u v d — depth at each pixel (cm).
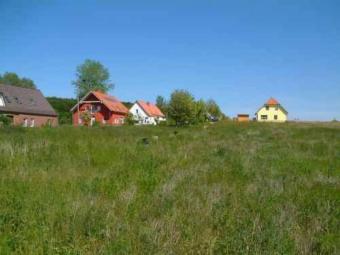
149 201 604
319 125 5425
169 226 484
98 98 6506
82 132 2511
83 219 494
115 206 568
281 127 4212
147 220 515
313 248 461
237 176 867
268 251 427
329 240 478
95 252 419
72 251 417
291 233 487
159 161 1016
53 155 1028
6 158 937
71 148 1163
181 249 432
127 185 709
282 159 1194
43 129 2794
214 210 566
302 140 2258
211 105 7888
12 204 545
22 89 5856
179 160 1052
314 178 877
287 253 429
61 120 6419
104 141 1416
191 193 648
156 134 2514
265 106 9025
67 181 714
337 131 3462
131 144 1370
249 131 3291
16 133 2184
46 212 507
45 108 5953
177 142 1641
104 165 943
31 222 473
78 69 9312
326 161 1217
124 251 413
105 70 9381
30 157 987
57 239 441
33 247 414
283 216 543
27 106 5603
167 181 748
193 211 555
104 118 6550
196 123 5075
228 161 1075
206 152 1291
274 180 798
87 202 568
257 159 1170
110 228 479
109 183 711
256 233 470
